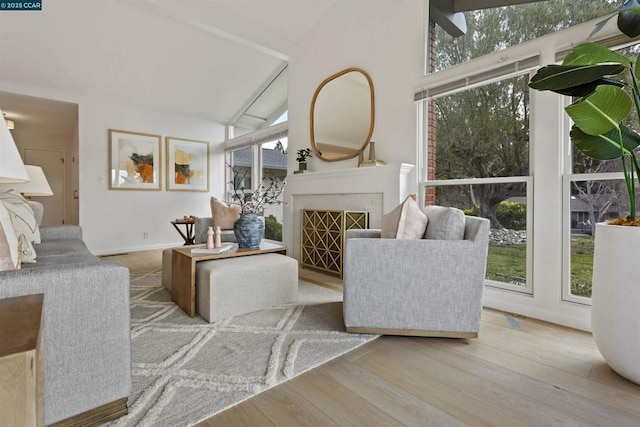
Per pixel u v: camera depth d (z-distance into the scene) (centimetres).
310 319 219
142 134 529
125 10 362
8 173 95
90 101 480
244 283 228
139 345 179
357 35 360
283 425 117
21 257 172
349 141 364
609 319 148
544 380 147
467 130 273
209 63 469
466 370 155
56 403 107
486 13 262
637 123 194
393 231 202
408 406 128
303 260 399
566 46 210
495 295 248
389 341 187
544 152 223
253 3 372
